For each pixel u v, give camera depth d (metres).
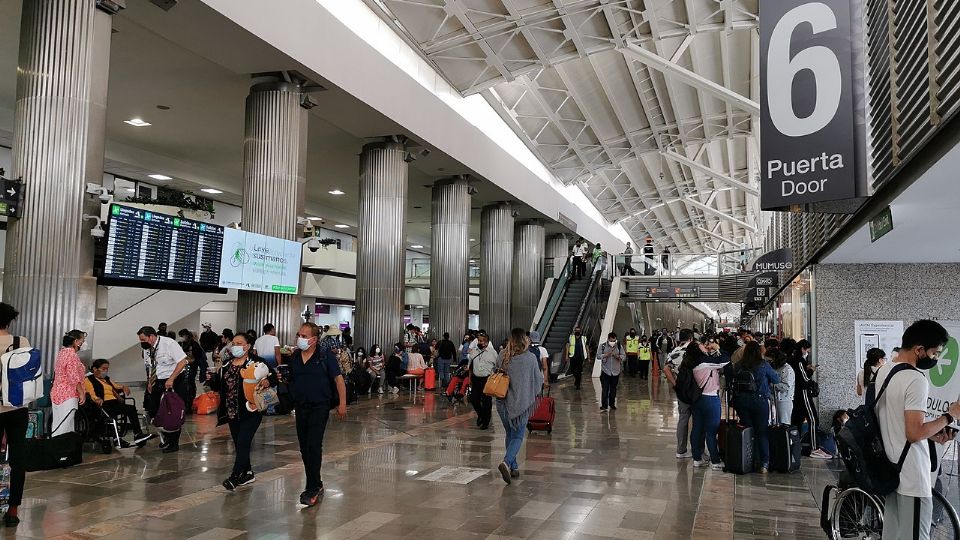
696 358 7.59
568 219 28.58
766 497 6.14
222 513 5.14
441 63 16.31
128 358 15.41
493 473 6.88
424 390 15.94
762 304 25.83
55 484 5.98
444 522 5.04
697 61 19.38
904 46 5.19
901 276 10.17
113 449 7.68
